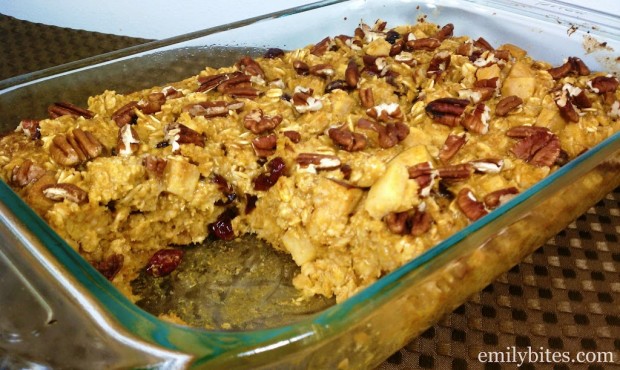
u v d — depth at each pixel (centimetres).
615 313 40
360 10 56
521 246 40
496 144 43
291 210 42
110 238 42
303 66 50
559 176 38
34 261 33
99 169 40
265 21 53
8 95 46
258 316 41
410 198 39
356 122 44
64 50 58
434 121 45
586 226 46
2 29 60
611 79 49
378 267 40
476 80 49
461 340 39
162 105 46
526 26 56
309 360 32
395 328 35
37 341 31
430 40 53
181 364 29
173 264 43
